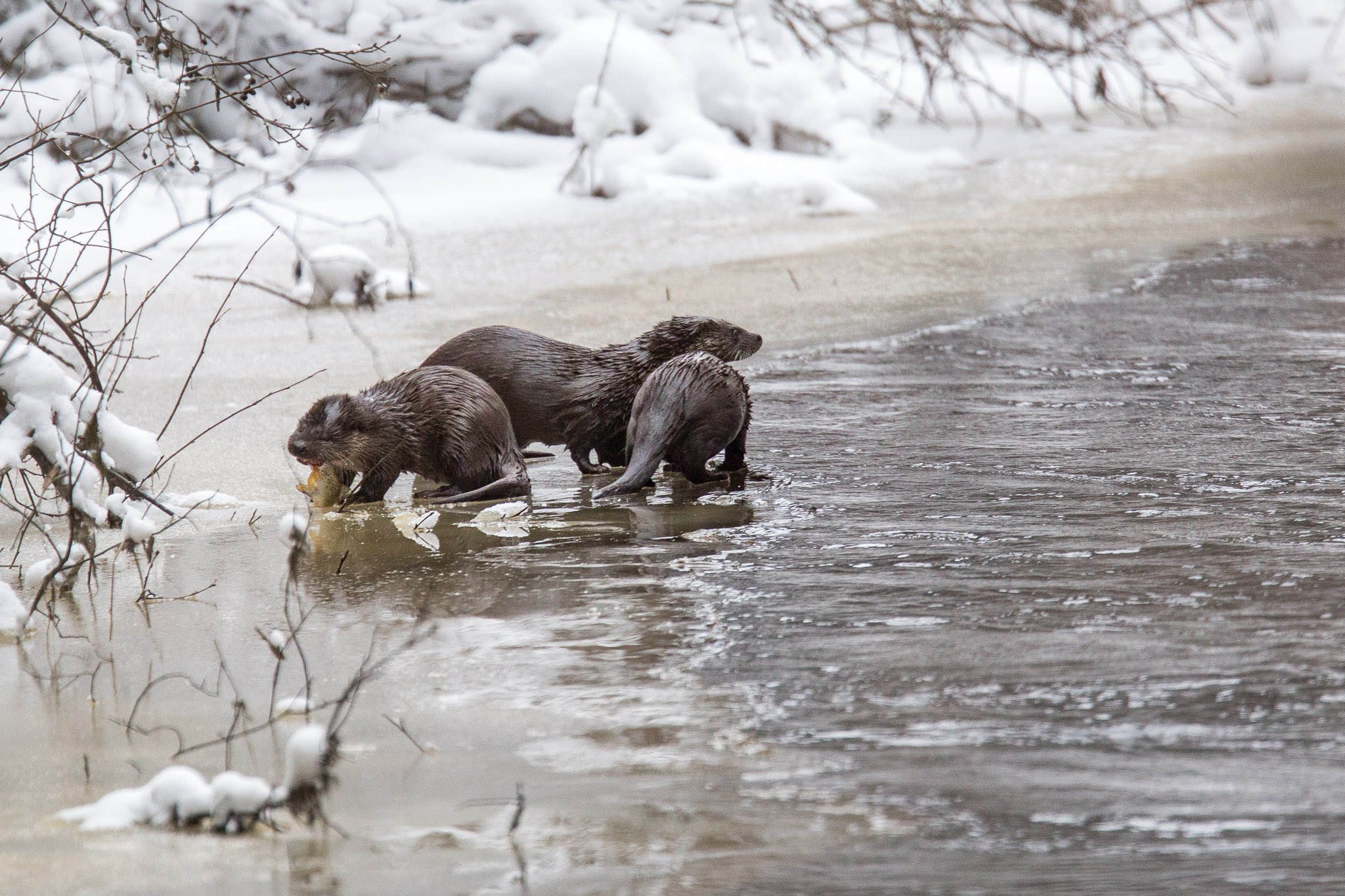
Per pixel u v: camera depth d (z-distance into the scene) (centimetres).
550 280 4159
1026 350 3097
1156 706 1210
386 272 3931
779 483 2116
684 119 6519
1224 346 3073
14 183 5006
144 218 5116
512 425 2259
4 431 1669
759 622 1473
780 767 1109
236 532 1923
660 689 1290
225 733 1209
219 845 991
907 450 2283
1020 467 2145
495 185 6097
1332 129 7238
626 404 2277
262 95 5600
